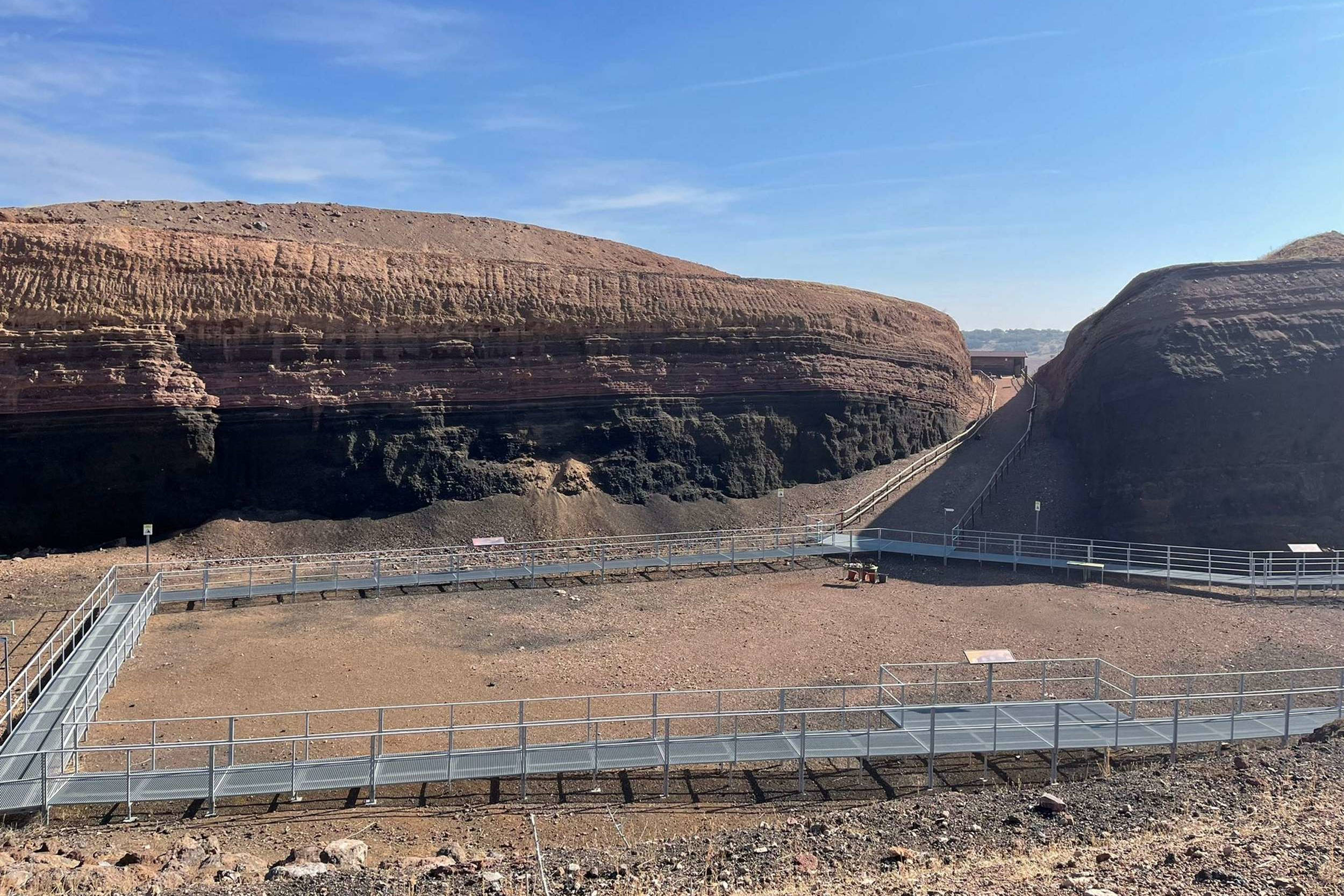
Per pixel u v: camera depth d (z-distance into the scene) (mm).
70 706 16578
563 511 39719
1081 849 11734
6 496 32188
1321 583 30844
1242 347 39219
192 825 13805
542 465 41031
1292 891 9320
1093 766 16781
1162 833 12273
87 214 51188
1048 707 18891
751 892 10438
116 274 34812
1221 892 9391
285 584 30344
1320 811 12547
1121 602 29766
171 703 19266
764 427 46219
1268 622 27156
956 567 34875
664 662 22922
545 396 41656
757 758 15703
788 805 15086
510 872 11391
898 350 53250
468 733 17781
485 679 21391
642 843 13094
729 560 35062
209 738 17344
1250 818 12539
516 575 32281
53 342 33062
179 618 26703
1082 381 46312
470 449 39875
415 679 21359
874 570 32438
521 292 42219
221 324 35906
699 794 15445
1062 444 48188
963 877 10562
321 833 13633
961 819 13500
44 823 13648
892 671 22359
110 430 33344
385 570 33500
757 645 24594
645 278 46156
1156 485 37719
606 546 37844
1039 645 24828
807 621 27281
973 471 47844
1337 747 15891
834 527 40656
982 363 75500
